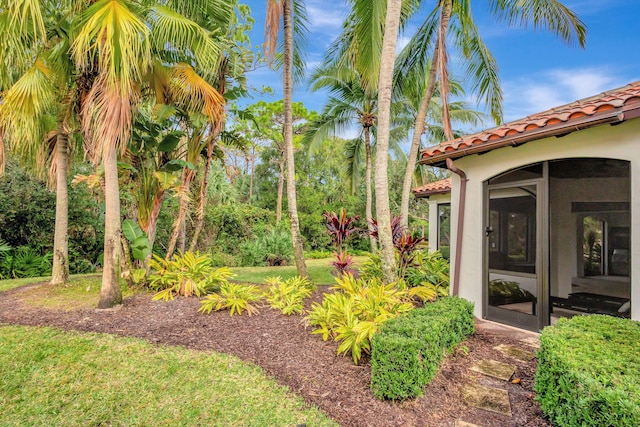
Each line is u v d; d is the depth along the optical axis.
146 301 6.45
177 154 9.67
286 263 15.71
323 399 3.21
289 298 6.31
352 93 13.58
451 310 4.34
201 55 6.48
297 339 4.73
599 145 4.39
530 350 4.29
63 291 7.40
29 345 4.32
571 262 6.39
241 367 3.88
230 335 4.91
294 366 3.92
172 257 8.70
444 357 3.94
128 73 5.26
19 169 10.22
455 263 6.20
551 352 2.73
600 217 6.07
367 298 4.82
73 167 10.33
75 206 11.02
